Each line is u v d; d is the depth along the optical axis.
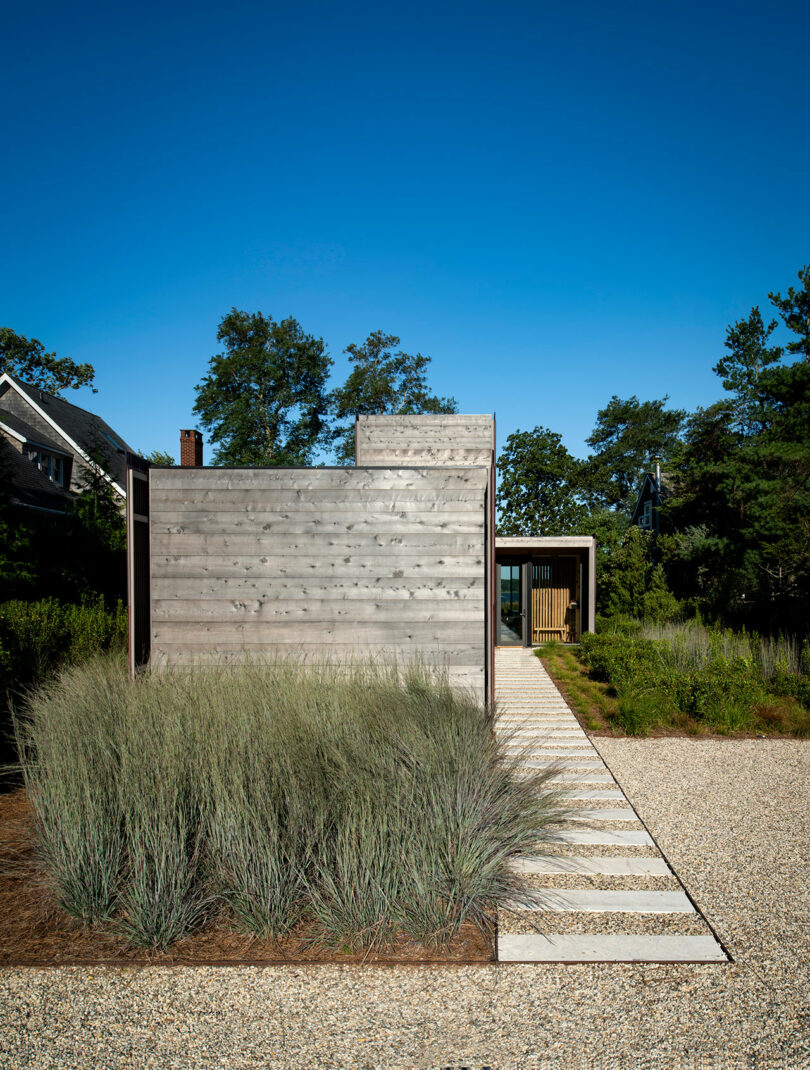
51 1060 2.27
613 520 33.19
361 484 6.38
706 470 18.25
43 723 4.54
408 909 3.04
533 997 2.59
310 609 6.34
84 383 42.56
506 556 16.56
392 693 4.83
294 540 6.38
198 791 3.46
